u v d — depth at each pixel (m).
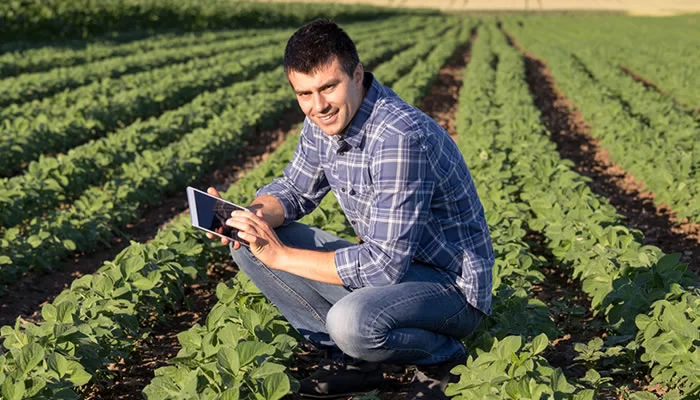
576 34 39.41
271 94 14.52
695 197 7.39
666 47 27.22
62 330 3.80
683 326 3.90
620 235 5.99
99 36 26.14
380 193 3.23
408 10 65.69
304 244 3.80
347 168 3.39
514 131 10.65
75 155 9.22
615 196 9.15
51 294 6.17
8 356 3.84
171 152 9.60
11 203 7.37
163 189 8.97
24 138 10.05
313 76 3.06
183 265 5.59
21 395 3.26
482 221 3.56
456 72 21.59
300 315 3.85
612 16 68.00
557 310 5.00
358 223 3.58
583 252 5.54
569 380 3.84
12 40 22.70
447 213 3.43
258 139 12.56
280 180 3.87
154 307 4.95
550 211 6.61
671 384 3.85
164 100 14.10
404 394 3.98
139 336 4.60
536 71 22.05
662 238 7.43
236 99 13.91
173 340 4.97
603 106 13.26
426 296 3.42
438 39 33.31
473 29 48.38
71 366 3.57
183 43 26.20
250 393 3.41
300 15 40.78
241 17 35.31
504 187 7.76
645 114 12.78
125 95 13.37
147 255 5.21
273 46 24.67
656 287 4.58
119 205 7.94
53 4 24.70
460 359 3.70
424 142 3.21
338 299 3.71
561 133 13.12
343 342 3.38
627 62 22.06
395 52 26.23
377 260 3.26
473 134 10.66
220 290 4.62
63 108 12.34
